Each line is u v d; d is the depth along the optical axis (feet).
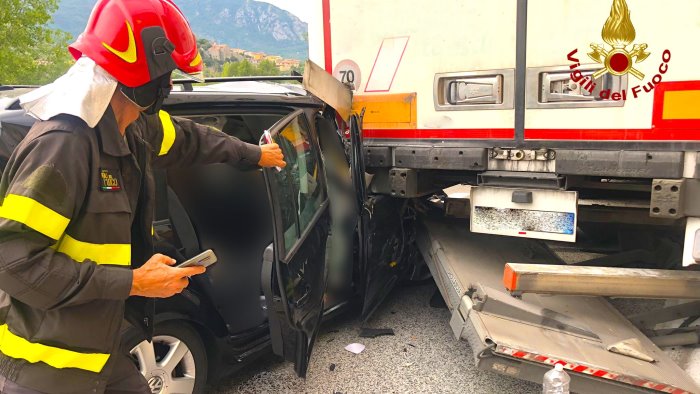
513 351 8.39
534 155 10.39
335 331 12.57
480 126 10.88
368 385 10.40
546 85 10.10
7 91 9.42
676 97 8.98
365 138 12.35
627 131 9.46
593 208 13.15
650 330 10.49
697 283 9.35
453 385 10.37
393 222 13.24
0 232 4.65
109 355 5.55
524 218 10.76
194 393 8.95
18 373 5.25
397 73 11.66
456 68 10.94
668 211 9.21
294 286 8.57
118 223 5.36
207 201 10.51
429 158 11.49
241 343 10.08
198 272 5.62
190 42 5.83
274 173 8.36
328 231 11.40
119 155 5.37
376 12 11.68
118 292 5.09
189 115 9.37
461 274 10.93
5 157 6.91
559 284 9.18
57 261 4.84
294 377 10.69
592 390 8.47
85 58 5.32
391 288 13.43
